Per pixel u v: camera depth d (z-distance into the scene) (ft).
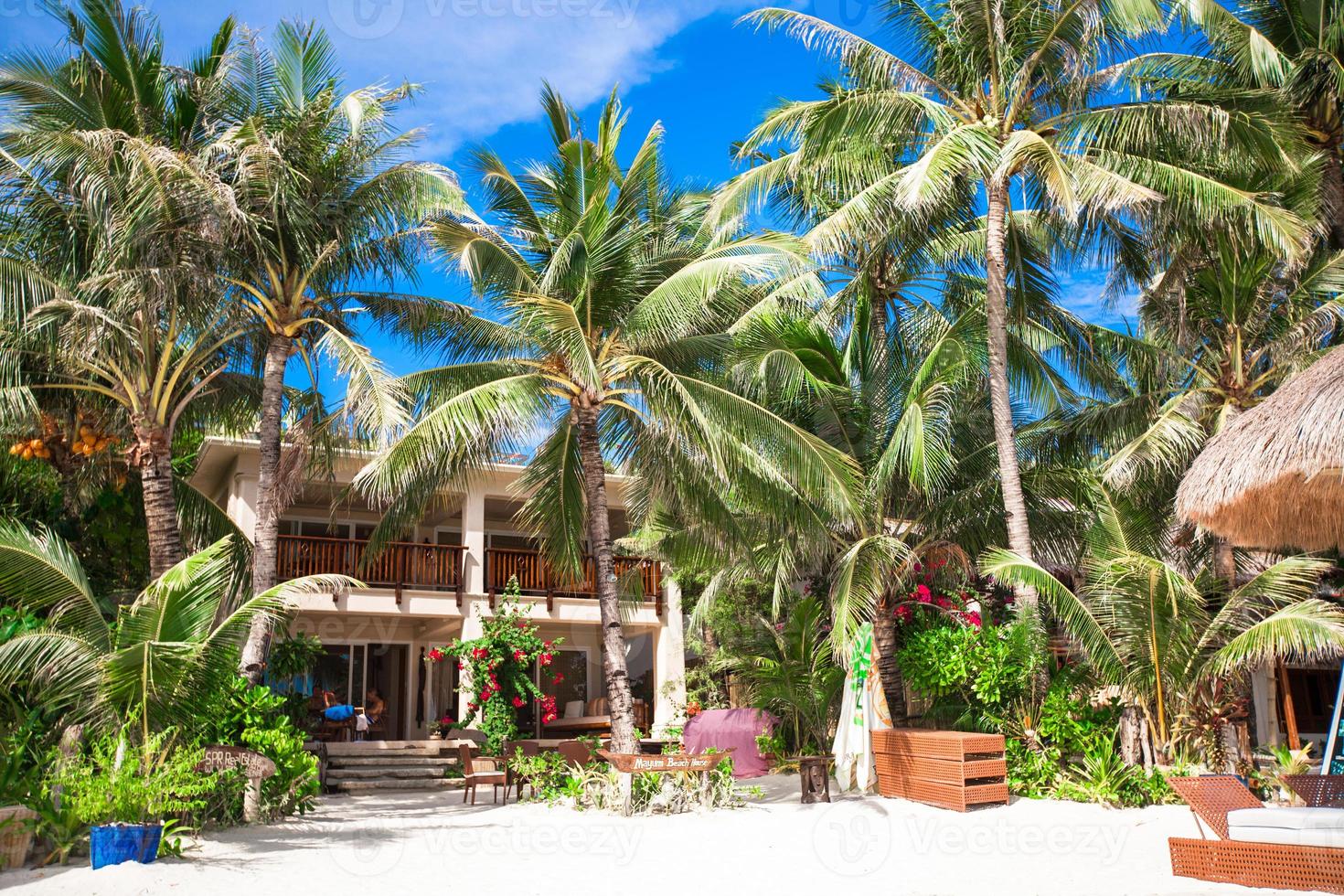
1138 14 46.98
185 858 29.37
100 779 29.07
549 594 71.97
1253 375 55.11
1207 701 40.42
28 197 46.37
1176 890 23.13
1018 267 59.26
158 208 42.06
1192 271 55.21
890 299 63.67
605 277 46.70
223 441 65.05
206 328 47.26
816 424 57.98
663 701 72.13
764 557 58.95
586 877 27.07
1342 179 59.31
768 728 59.77
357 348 45.37
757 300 60.29
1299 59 56.39
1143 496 55.11
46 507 56.29
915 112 51.01
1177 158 52.08
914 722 51.80
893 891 24.36
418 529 80.59
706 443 45.16
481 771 51.13
